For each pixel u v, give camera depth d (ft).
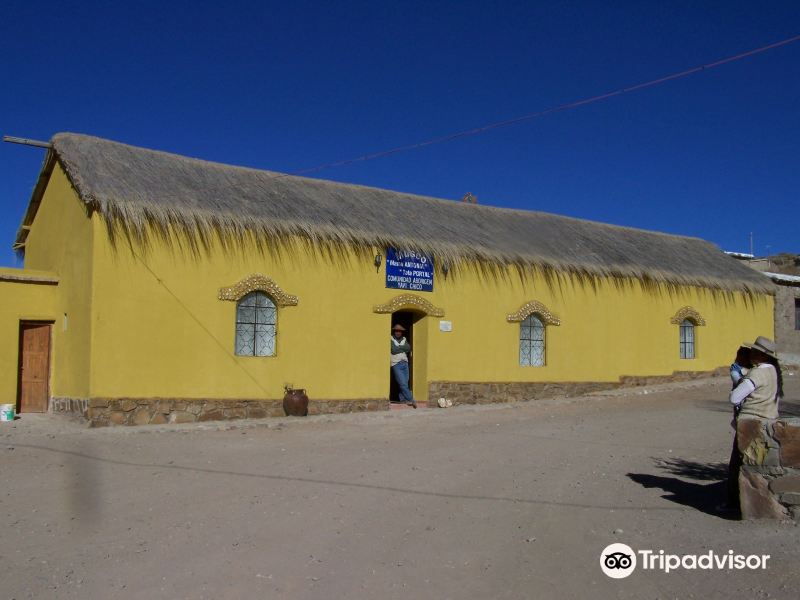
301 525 23.16
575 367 65.72
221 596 17.57
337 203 57.57
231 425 44.73
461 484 28.91
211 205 48.75
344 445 37.73
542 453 35.78
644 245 77.71
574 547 21.12
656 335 71.67
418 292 56.80
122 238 45.11
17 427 42.88
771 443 22.70
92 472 30.45
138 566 19.49
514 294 62.13
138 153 52.42
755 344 24.00
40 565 19.54
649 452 36.22
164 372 46.14
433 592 17.89
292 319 51.08
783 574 18.52
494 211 71.00
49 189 55.31
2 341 48.70
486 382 60.13
